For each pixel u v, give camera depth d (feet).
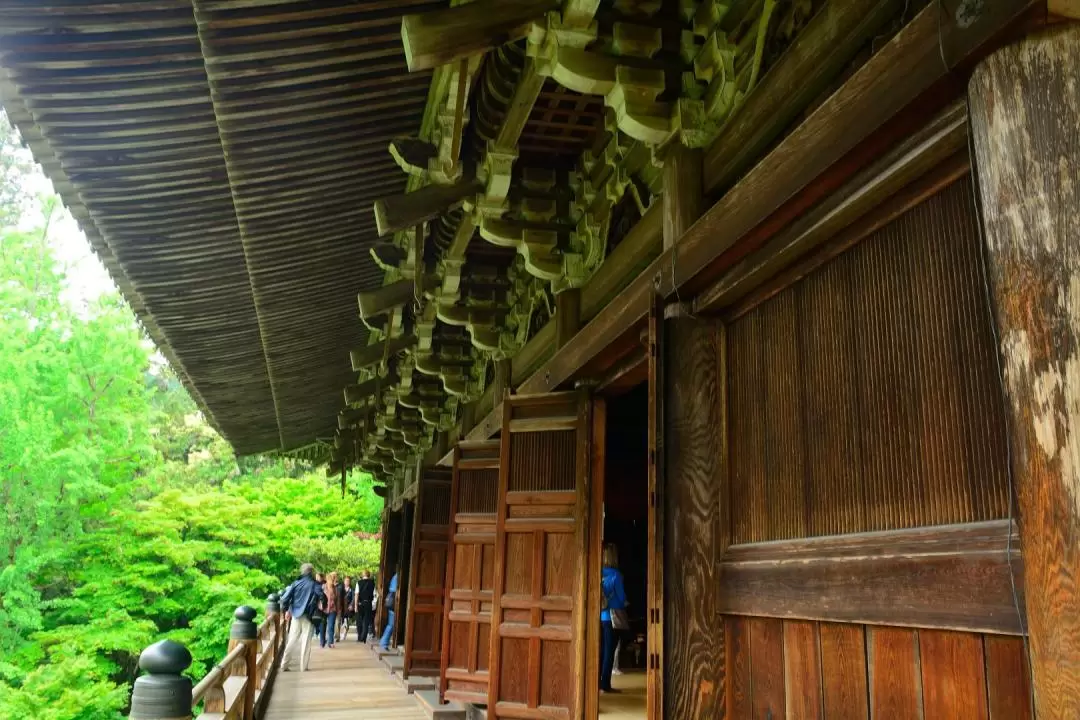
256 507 83.61
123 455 73.31
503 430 22.39
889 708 8.58
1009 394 6.43
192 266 21.71
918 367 8.73
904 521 8.75
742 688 11.41
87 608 66.85
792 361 11.16
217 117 14.97
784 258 10.83
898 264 9.18
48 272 72.28
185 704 10.34
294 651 51.34
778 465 11.25
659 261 13.78
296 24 13.37
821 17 10.58
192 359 30.66
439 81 15.25
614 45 13.79
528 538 21.79
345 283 26.12
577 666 20.17
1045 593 5.97
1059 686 5.80
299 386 38.29
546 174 20.07
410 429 43.73
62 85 13.62
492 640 21.68
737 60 13.04
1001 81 6.74
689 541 12.29
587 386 20.61
